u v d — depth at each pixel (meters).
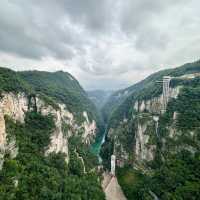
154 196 110.81
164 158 134.50
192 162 111.06
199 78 175.25
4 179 72.38
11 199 68.06
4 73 126.75
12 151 86.25
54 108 136.75
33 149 103.62
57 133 128.12
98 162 182.12
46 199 81.75
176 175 108.50
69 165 128.62
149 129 160.12
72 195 95.44
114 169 159.75
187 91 160.75
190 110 138.75
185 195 95.31
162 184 112.00
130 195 126.00
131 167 162.12
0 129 76.50
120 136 194.75
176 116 144.25
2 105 102.25
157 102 193.88
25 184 78.62
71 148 158.38
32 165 91.19
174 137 133.38
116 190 137.62
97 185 126.38
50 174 95.81
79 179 117.75
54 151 121.06
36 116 128.38
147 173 139.38
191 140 119.81
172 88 182.62
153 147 149.00
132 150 173.50
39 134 116.88
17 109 117.88
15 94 118.94
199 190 93.69
